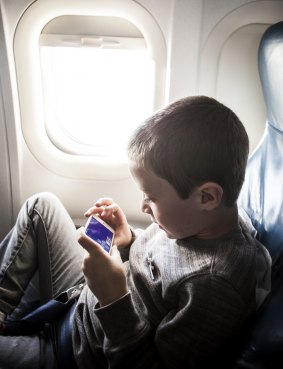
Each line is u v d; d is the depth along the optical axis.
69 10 1.16
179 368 0.75
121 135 1.43
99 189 1.46
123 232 1.02
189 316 0.71
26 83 1.28
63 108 1.39
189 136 0.69
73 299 1.00
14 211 1.49
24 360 0.88
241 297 0.72
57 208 1.13
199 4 1.13
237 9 1.15
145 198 0.80
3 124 1.32
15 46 1.21
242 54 1.21
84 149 1.43
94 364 0.84
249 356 0.65
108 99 1.38
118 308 0.76
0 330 0.97
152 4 1.15
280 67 0.85
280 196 0.85
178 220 0.76
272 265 0.78
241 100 1.27
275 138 0.92
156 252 0.87
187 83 1.24
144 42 1.22
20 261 1.06
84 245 0.79
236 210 0.82
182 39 1.18
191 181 0.70
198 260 0.75
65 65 1.32
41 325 0.96
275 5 1.13
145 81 1.33
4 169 1.40
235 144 0.72
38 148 1.39
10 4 1.16
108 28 1.21
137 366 0.77
